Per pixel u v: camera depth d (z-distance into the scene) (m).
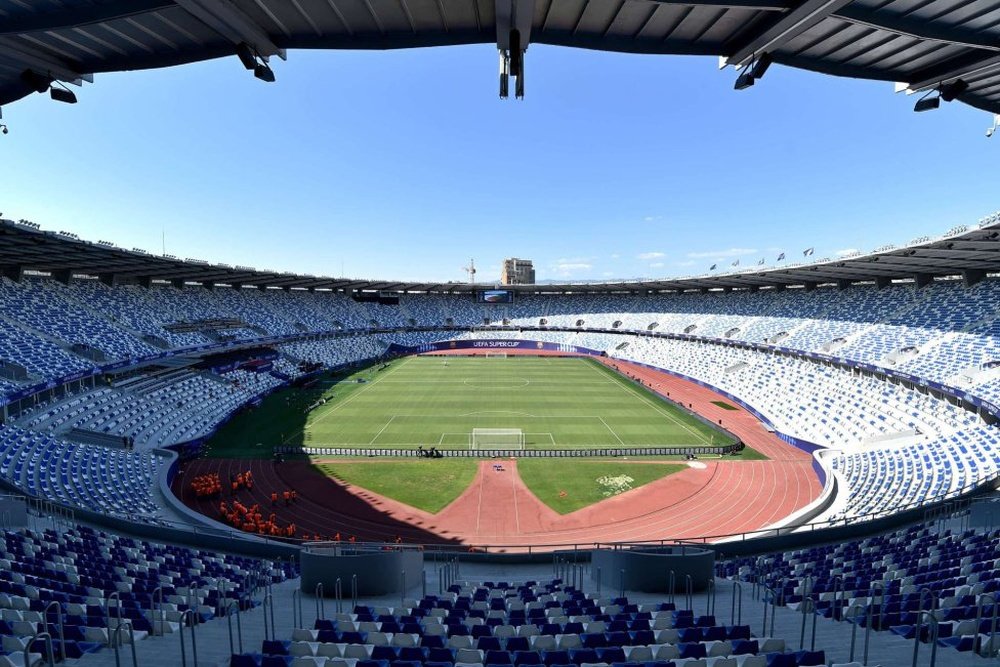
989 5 8.56
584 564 21.09
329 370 83.25
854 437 41.94
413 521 31.30
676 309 102.50
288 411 56.38
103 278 66.31
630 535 29.55
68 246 42.97
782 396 55.38
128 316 61.47
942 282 59.34
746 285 88.44
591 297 124.00
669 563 15.64
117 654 8.86
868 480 32.62
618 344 101.50
